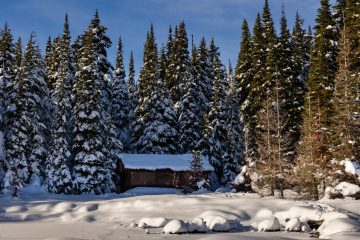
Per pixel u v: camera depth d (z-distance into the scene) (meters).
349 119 30.69
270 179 33.78
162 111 56.34
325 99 37.84
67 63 54.88
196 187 44.50
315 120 33.97
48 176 43.09
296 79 47.72
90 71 43.62
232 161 52.66
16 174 37.97
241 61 54.41
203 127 55.72
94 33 48.38
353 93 33.50
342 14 42.19
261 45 50.56
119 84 62.91
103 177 42.88
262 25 52.88
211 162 53.28
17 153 43.12
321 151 32.66
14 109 43.75
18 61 48.38
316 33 41.22
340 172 29.61
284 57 48.03
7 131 43.97
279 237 15.04
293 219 20.27
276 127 35.97
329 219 20.06
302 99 45.38
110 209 27.94
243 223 22.34
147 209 26.59
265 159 35.62
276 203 25.09
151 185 48.12
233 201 26.20
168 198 28.58
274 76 46.03
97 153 42.94
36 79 46.34
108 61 49.12
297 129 43.72
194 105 58.12
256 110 46.97
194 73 64.38
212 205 25.84
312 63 40.81
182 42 63.66
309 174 31.58
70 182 42.66
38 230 21.02
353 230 16.39
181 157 51.59
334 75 38.59
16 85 44.47
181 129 57.69
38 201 32.88
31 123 44.47
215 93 55.00
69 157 44.47
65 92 45.09
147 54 60.41
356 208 23.64
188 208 25.92
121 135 61.09
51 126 46.59
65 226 22.42
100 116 43.66
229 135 53.19
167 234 19.19
